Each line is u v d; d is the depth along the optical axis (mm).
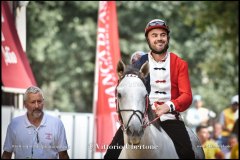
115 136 11773
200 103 26438
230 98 52156
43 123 12109
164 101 11766
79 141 20406
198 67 50188
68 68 52594
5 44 18656
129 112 10789
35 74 52062
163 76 11750
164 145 11414
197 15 38938
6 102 20922
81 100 54812
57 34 51906
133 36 51500
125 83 10992
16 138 12094
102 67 21516
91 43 51969
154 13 51344
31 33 50469
